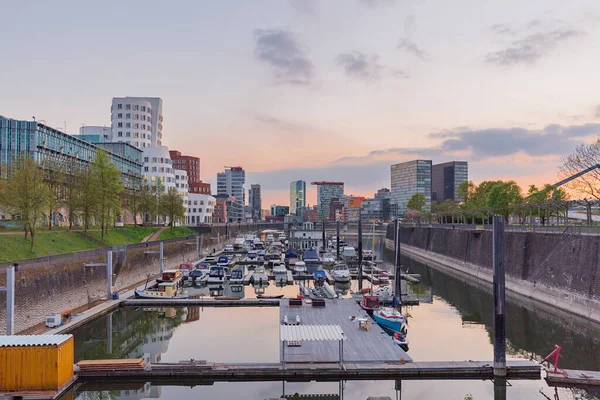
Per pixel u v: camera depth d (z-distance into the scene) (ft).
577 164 263.49
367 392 101.14
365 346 122.42
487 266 277.23
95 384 105.09
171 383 106.32
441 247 390.42
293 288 249.96
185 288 247.50
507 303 200.95
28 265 143.95
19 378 94.73
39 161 279.90
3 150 271.28
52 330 138.92
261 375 106.73
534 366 107.76
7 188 183.83
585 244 173.88
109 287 190.70
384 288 213.46
